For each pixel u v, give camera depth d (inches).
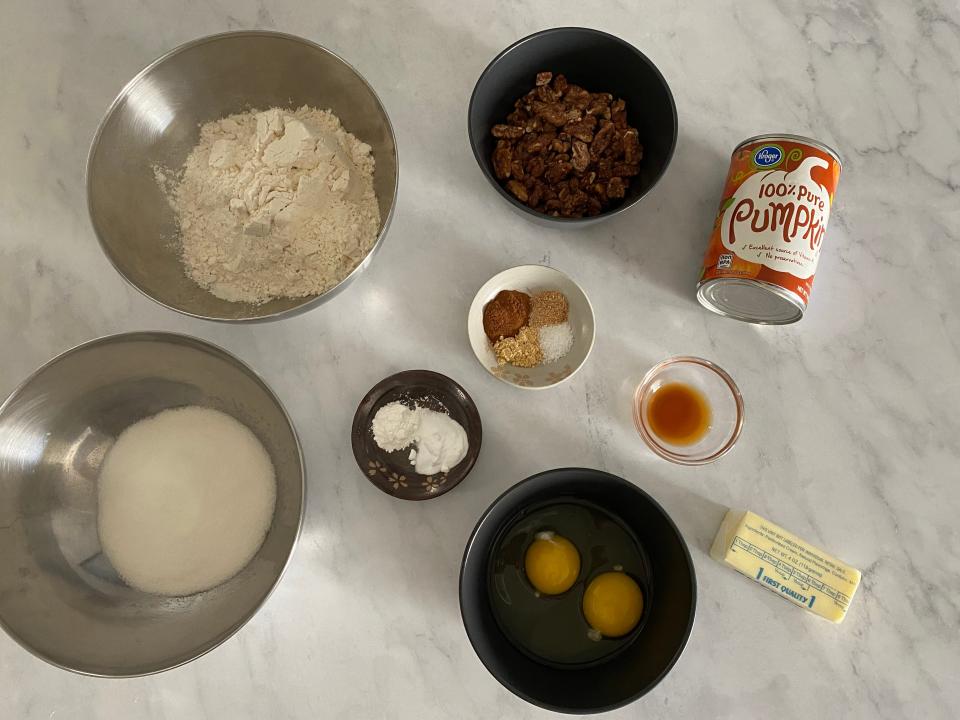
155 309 21.5
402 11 21.9
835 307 21.3
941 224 21.5
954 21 21.8
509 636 19.7
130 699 20.4
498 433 20.8
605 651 19.7
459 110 21.8
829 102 21.8
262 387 19.3
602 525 20.2
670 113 19.5
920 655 20.2
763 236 18.4
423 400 20.5
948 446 20.8
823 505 20.7
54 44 22.0
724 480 20.8
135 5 22.0
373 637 20.4
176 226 20.8
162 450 20.6
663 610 18.8
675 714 20.1
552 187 20.7
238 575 19.9
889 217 21.5
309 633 20.4
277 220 19.3
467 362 21.0
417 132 21.8
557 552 19.5
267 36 19.5
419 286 21.4
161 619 19.9
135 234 20.4
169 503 20.3
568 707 16.9
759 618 20.3
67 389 19.9
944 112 21.8
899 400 21.0
